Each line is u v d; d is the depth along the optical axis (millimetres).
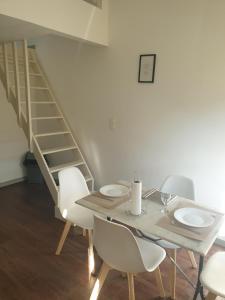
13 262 2344
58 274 2207
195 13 2373
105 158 3445
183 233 1523
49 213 3283
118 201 1952
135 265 1485
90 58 3256
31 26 2289
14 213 3273
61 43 3520
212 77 2385
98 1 2838
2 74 3260
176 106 2656
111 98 3174
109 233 1448
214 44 2324
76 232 2814
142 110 2926
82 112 3543
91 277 2158
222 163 2459
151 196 2053
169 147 2795
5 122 4078
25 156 4422
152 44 2693
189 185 2279
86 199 1981
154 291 2039
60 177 2283
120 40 2928
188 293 2020
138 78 2861
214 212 1809
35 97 4156
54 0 2334
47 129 4125
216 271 1563
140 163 3088
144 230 1563
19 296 1961
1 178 4203
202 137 2541
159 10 2580
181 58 2531
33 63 3871
